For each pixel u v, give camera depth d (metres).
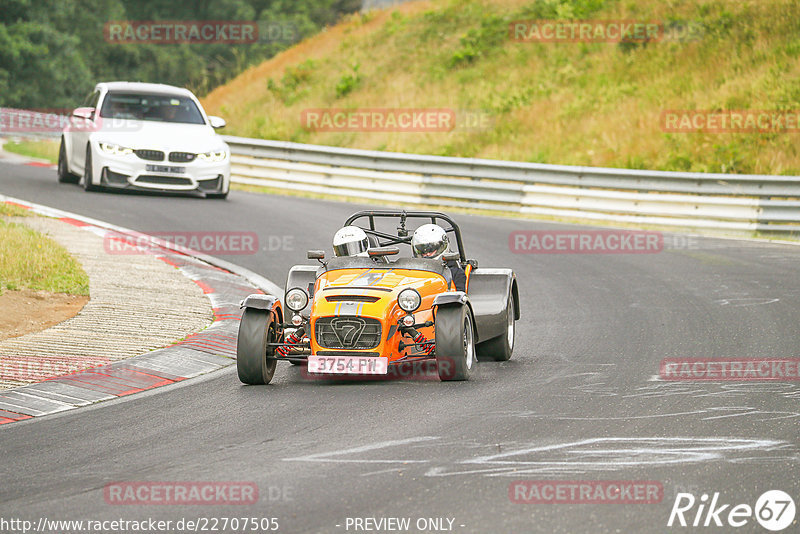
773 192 75.19
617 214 81.00
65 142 81.06
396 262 36.09
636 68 116.12
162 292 47.88
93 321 41.53
